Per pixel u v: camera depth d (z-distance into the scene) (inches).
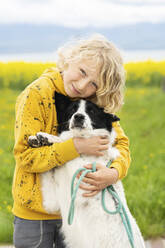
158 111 398.6
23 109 97.5
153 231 150.2
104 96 106.4
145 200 164.1
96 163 99.4
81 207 98.6
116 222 93.8
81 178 91.9
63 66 107.5
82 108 108.7
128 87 617.6
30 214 102.2
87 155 104.0
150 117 374.0
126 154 109.7
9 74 565.3
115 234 92.3
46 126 102.7
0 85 567.8
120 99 109.3
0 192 181.0
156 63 650.8
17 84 568.7
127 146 114.2
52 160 95.0
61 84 106.2
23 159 96.0
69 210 95.1
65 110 108.4
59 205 106.5
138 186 183.3
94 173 95.1
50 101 101.5
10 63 588.1
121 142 114.1
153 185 179.8
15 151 98.0
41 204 102.5
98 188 95.3
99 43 102.5
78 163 102.8
